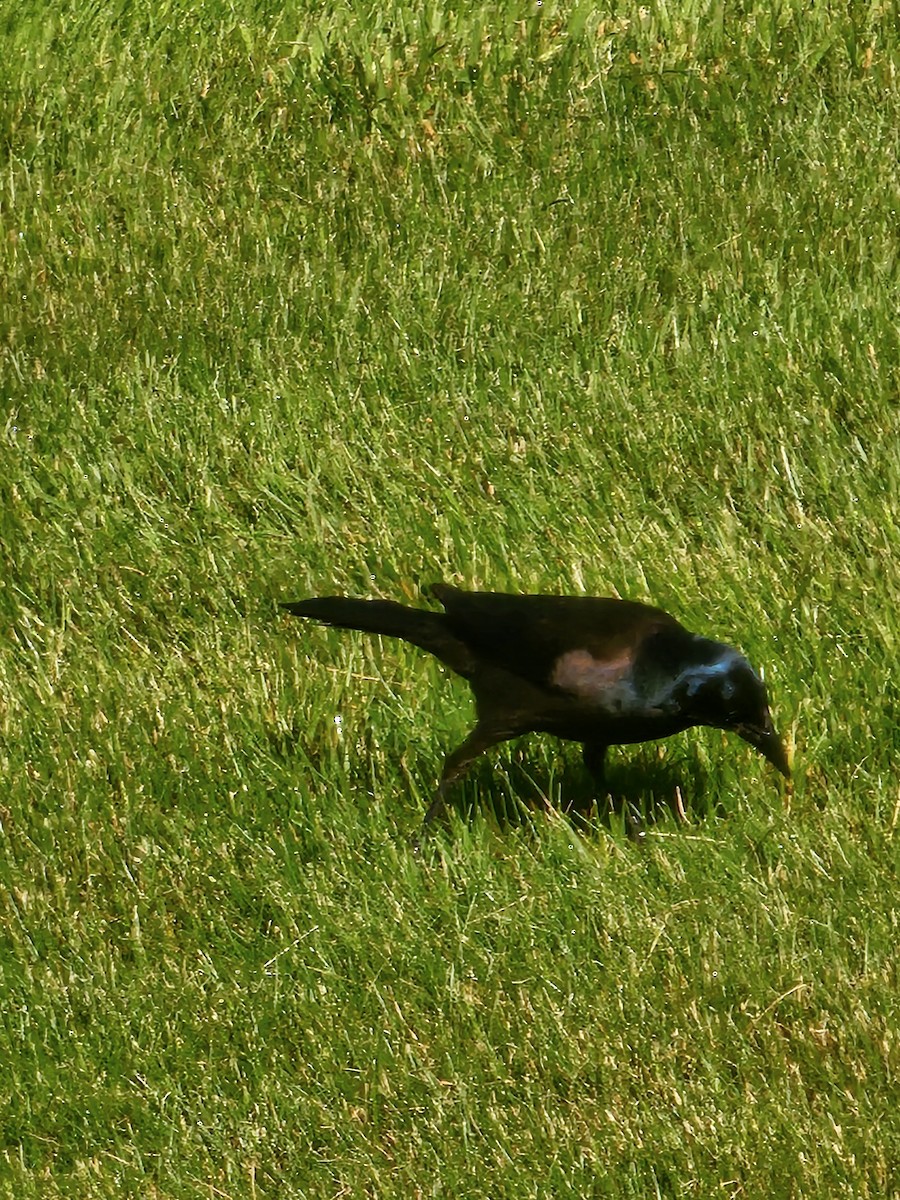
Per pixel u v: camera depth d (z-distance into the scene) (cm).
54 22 1711
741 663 878
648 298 1365
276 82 1616
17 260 1436
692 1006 828
